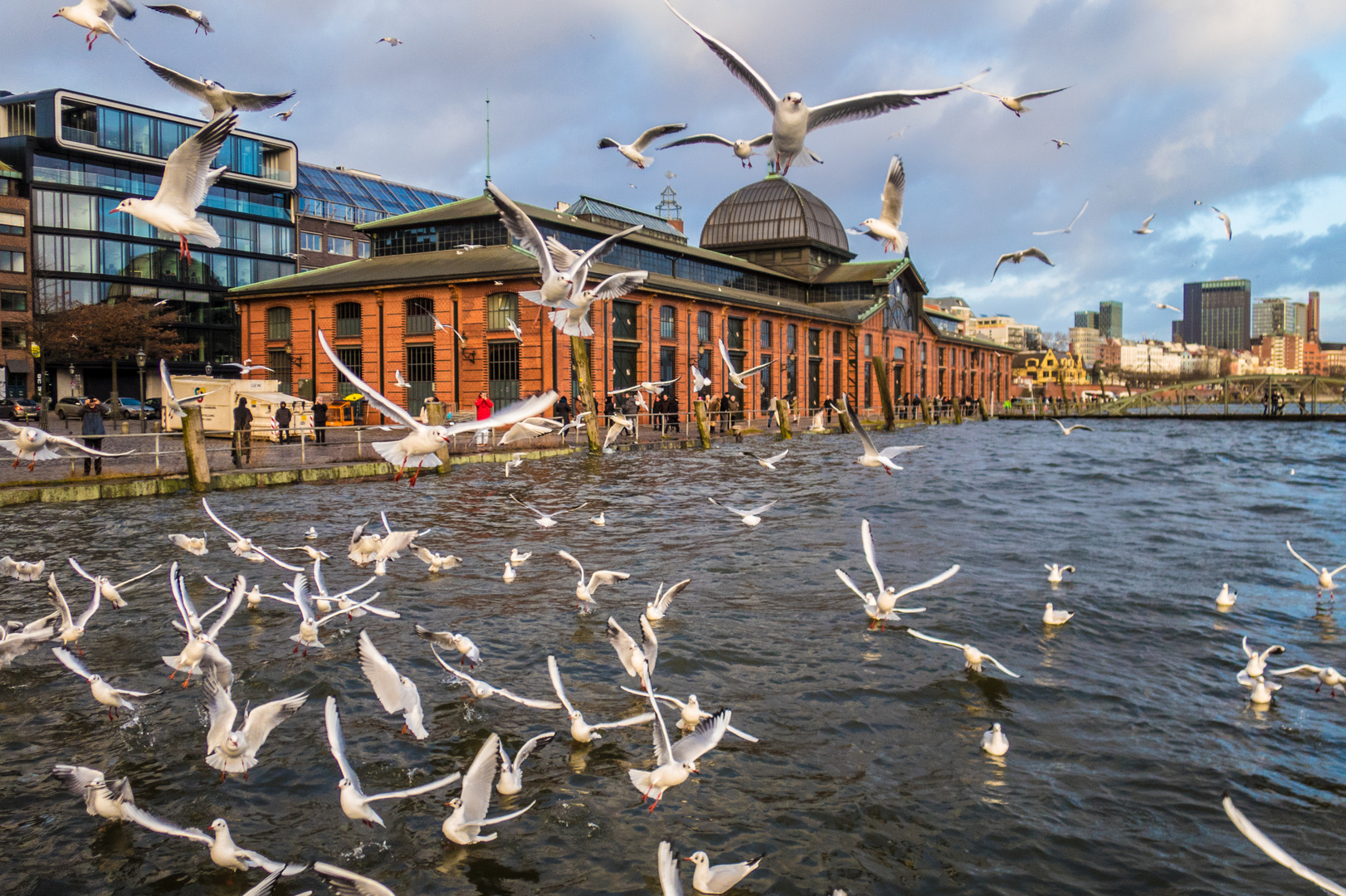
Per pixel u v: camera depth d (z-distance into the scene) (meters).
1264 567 15.85
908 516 21.45
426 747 8.55
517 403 6.42
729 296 57.50
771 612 12.91
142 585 14.10
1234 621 12.63
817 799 7.68
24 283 64.25
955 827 7.27
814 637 11.79
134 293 68.56
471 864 6.71
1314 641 11.81
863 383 75.38
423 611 12.87
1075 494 25.72
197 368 71.56
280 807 7.46
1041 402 99.25
